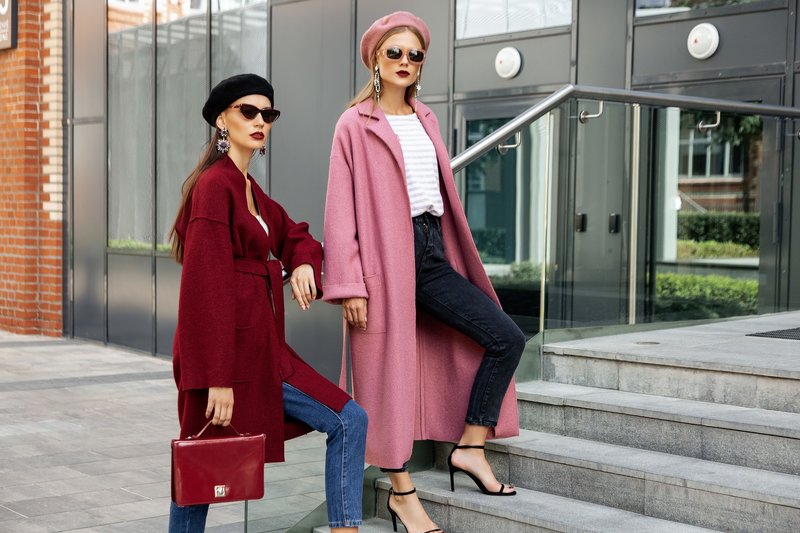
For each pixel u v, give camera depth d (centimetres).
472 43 770
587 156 493
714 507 307
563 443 370
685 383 383
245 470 285
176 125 1027
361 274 330
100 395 778
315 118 888
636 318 520
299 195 908
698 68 645
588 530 307
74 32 1159
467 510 343
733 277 569
